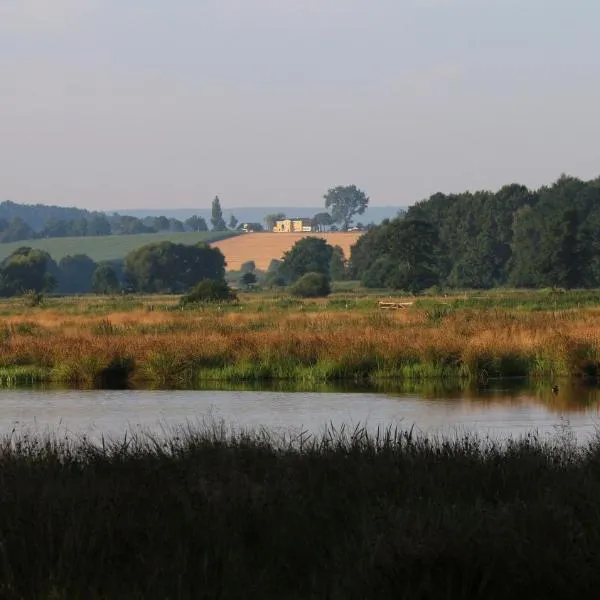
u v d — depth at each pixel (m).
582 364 92.38
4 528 26.48
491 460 35.62
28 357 101.19
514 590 23.45
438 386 85.38
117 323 148.00
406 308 194.75
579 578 23.56
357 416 65.75
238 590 23.52
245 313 177.88
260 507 28.84
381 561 23.84
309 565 25.61
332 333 108.75
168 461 35.22
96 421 64.06
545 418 63.97
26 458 36.34
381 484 31.94
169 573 23.75
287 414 67.06
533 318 134.38
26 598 22.69
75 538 25.33
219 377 92.88
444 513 26.67
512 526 25.83
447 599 23.02
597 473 33.66
